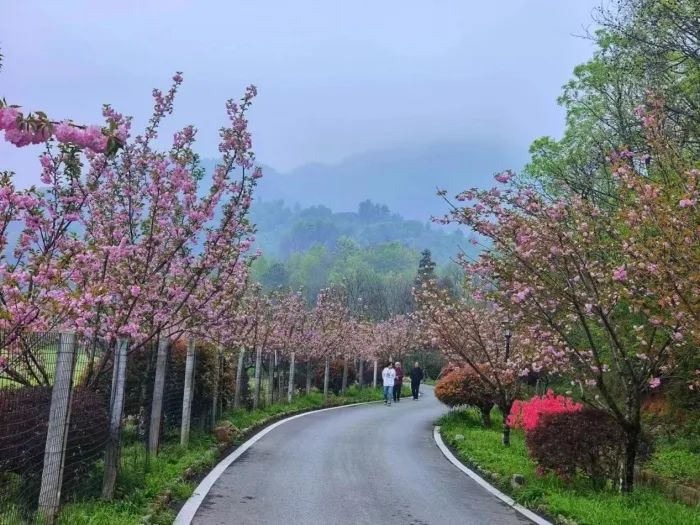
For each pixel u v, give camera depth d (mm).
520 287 9383
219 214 9266
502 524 7641
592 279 8570
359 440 14531
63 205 7531
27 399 6062
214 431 12250
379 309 54656
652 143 7969
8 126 4355
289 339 22016
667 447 12844
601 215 9336
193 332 10250
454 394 19281
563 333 9398
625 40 14680
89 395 7434
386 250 125125
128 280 8211
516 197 9758
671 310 6453
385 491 9133
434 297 16562
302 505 7941
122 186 9062
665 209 6668
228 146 9320
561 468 9578
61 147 7395
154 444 9445
